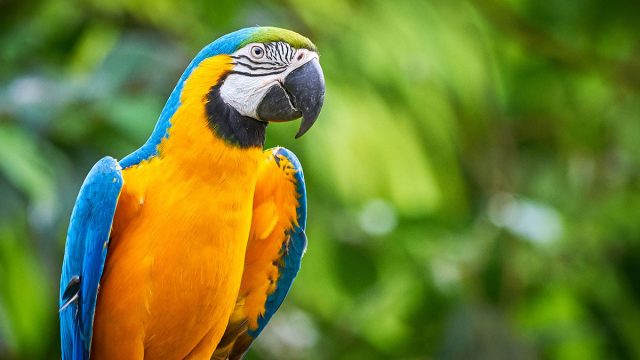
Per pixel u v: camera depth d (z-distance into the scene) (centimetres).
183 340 449
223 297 445
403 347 856
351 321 859
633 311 884
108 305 440
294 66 455
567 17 920
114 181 434
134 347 444
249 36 453
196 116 440
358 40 854
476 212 902
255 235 469
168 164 438
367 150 841
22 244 727
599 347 881
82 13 845
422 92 865
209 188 436
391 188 862
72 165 712
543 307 873
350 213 852
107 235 432
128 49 760
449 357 785
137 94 753
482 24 901
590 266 882
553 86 976
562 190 980
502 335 784
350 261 847
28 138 707
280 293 480
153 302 436
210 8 755
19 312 764
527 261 854
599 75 941
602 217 923
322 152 823
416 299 845
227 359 488
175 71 773
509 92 977
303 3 840
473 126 905
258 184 464
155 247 433
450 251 848
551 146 1008
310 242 847
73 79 748
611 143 971
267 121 454
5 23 822
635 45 938
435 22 866
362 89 849
